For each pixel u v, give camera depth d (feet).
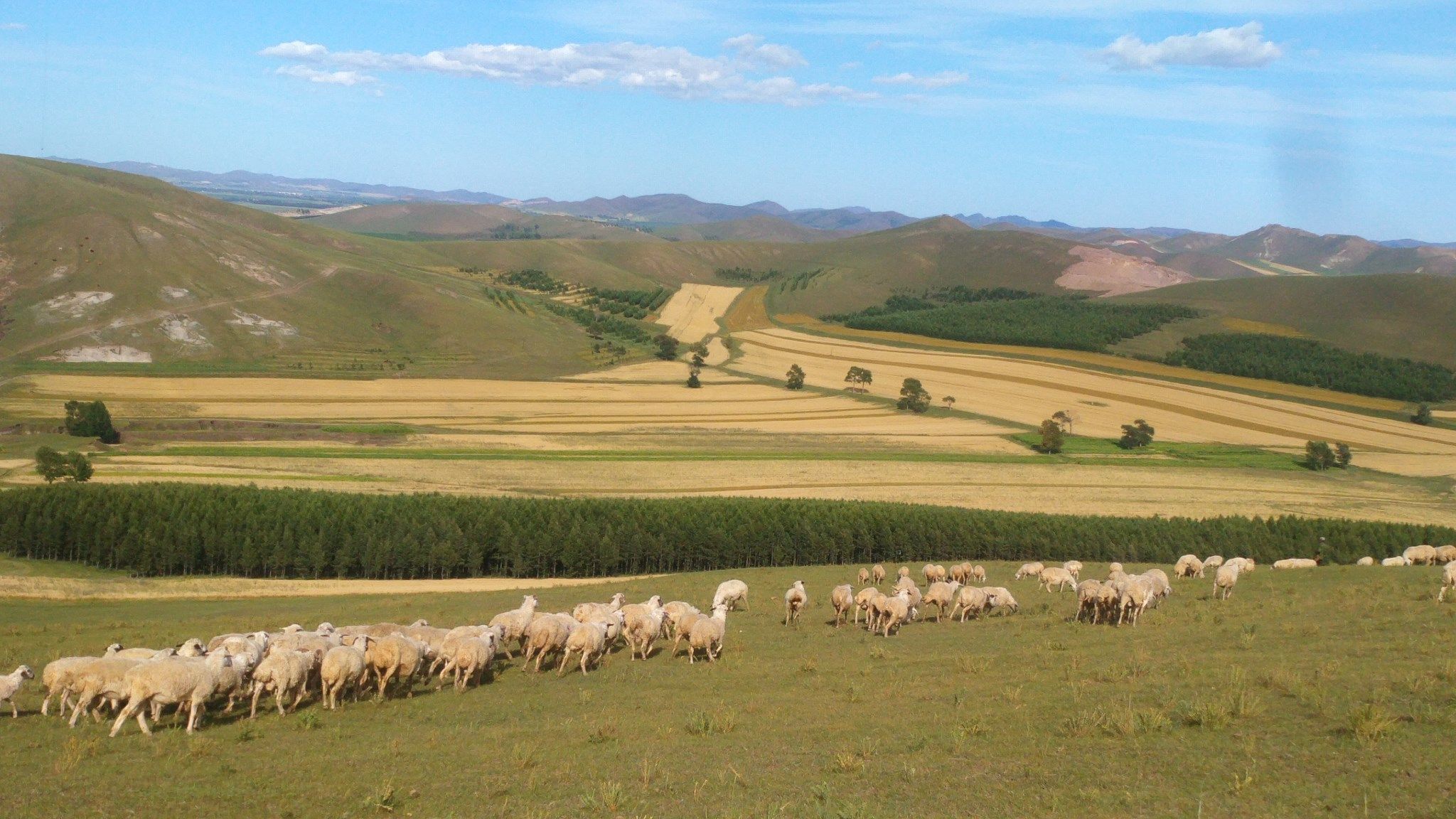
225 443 404.77
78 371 565.53
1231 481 406.41
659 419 513.86
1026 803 52.85
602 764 63.87
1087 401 593.83
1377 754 55.11
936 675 88.17
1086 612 120.16
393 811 56.13
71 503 245.45
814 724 72.28
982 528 261.03
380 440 427.33
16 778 61.77
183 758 67.15
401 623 135.64
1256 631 97.45
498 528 248.52
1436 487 408.26
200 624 142.61
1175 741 60.49
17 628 137.69
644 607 115.44
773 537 257.75
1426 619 94.99
